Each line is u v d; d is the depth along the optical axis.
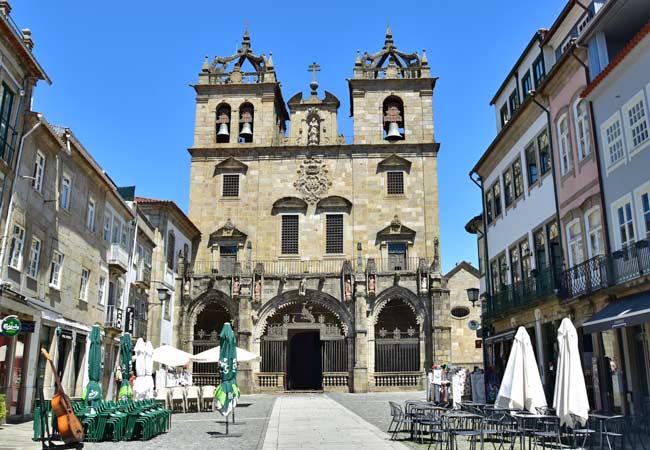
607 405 20.53
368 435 18.50
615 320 17.33
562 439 17.14
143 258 41.75
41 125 24.83
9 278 22.84
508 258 31.30
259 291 46.47
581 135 23.30
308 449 15.58
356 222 51.41
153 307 42.97
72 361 28.98
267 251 51.16
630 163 19.80
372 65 55.97
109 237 35.09
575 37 25.34
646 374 19.00
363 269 50.16
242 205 52.19
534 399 16.66
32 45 26.33
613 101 20.81
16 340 23.73
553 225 25.72
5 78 22.53
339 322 48.09
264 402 35.31
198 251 51.56
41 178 26.08
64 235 28.23
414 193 51.94
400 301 48.28
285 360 45.47
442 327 44.91
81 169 30.34
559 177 25.05
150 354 29.44
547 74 25.28
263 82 54.56
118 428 17.44
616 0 20.22
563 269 24.33
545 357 25.50
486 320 33.69
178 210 45.97
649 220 18.84
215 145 53.59
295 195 52.31
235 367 20.44
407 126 53.75
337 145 52.81
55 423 15.73
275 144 54.91
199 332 47.34
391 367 45.31
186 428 21.50
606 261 20.05
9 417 22.75
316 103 54.78
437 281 45.75
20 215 23.66
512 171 30.78
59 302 27.73
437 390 29.05
